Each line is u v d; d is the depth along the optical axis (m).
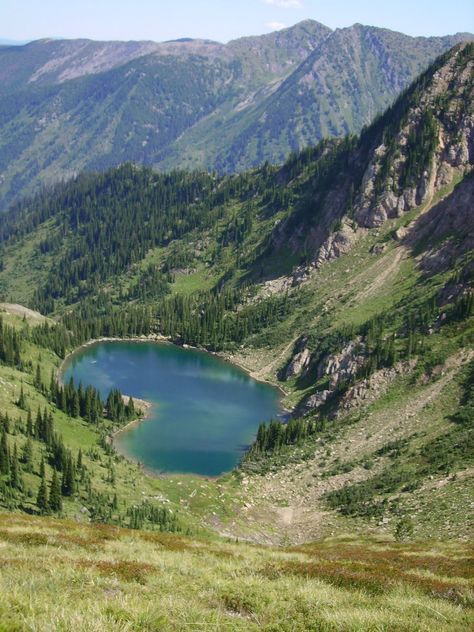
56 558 23.38
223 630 15.61
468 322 125.31
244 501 97.50
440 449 91.69
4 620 12.62
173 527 80.69
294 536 82.56
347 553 42.94
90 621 13.05
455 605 21.05
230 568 25.50
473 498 69.00
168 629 14.34
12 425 108.81
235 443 133.12
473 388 105.50
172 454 126.00
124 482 101.69
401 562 35.81
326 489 96.62
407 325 140.38
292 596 19.78
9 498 80.06
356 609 18.17
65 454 97.81
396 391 119.81
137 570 21.98
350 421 119.00
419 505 74.75
